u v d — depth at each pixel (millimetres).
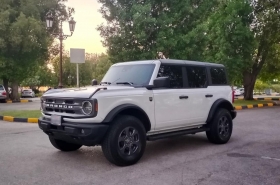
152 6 15281
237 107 18359
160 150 7047
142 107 6012
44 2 26344
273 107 19703
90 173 5281
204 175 5133
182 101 6809
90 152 6824
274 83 58781
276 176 5078
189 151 6934
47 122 5891
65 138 5781
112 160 5559
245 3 21031
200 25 15445
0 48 24344
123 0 15562
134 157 5773
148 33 15062
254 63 23562
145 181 4840
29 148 7273
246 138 8523
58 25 27359
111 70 7234
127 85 6352
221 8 21578
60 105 5758
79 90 5957
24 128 10562
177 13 15203
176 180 4879
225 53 20828
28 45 24531
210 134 7598
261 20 21375
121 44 15734
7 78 26422
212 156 6449
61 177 5082
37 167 5672
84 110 5406
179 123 6789
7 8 24719
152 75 6391
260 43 22656
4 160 6184
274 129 10156
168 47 14930
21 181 4895
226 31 20672
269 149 7109
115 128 5508
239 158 6266
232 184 4691
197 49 15977
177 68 6957
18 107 20172
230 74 21125
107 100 5473
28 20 24312
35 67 29000
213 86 7727
